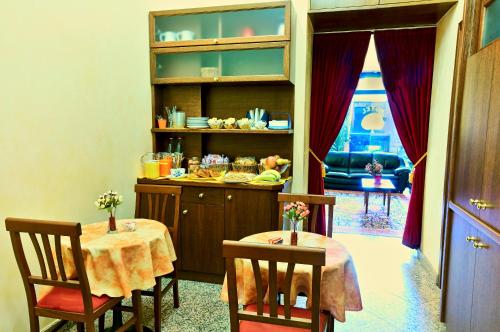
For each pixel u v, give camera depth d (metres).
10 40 1.97
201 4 3.30
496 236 1.44
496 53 1.53
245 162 3.32
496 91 1.52
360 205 6.38
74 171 2.47
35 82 2.14
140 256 1.96
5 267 1.99
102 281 1.86
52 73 2.26
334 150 8.44
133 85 3.14
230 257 1.37
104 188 2.79
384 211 5.90
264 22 3.05
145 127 3.37
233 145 3.57
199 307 2.65
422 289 2.97
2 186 1.95
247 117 3.41
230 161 3.59
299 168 3.39
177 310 2.61
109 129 2.83
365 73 8.09
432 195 3.36
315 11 3.15
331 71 3.86
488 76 1.61
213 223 3.04
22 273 1.75
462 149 1.93
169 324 2.41
